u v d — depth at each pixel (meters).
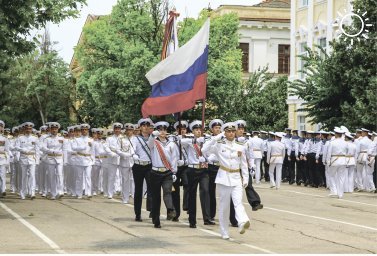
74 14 19.91
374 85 28.33
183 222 15.77
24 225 14.91
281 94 44.94
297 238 13.38
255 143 29.39
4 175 21.98
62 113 54.12
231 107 43.53
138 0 39.97
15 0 18.42
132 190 22.69
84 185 22.23
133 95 38.38
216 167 15.59
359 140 26.61
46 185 22.50
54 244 12.23
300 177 29.31
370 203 21.14
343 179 23.05
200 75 16.39
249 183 15.84
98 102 39.78
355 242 12.97
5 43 19.00
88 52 41.22
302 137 29.33
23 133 21.78
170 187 14.91
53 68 52.88
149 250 11.62
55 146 21.80
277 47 55.50
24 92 52.81
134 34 39.41
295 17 41.97
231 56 40.06
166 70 16.88
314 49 39.25
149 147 14.98
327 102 31.05
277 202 20.88
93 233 13.73
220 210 13.12
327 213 17.97
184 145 14.99
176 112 16.77
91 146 22.53
